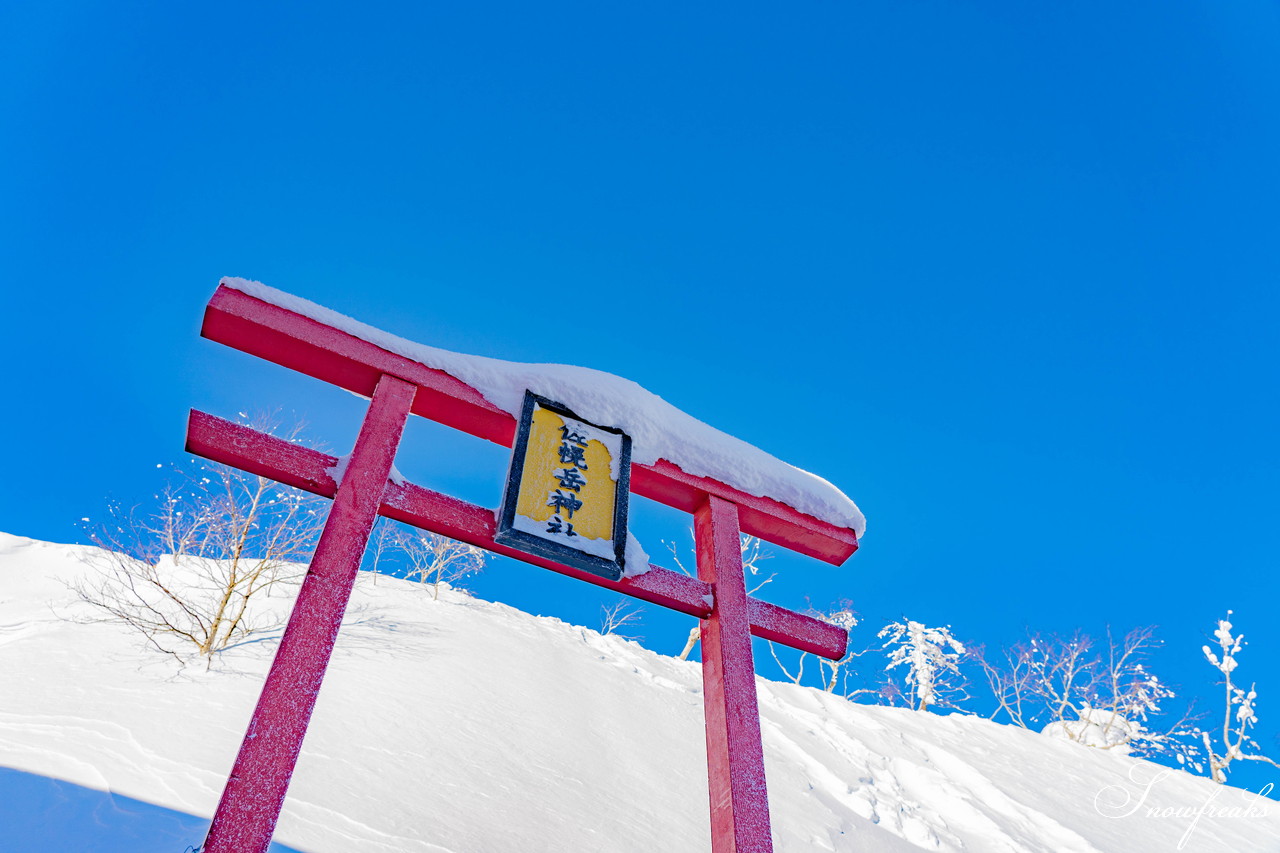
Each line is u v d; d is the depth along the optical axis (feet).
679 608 13.84
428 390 13.52
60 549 47.24
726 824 11.16
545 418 14.25
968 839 38.37
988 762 52.39
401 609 44.39
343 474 11.81
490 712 32.19
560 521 12.99
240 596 39.65
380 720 28.09
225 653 32.81
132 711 25.34
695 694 47.47
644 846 24.58
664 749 35.60
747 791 11.44
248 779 8.31
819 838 30.94
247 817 8.08
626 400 15.19
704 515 15.66
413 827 20.71
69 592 39.75
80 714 24.36
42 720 23.40
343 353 13.14
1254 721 72.13
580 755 31.04
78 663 29.27
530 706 34.65
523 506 12.84
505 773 26.66
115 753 22.00
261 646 34.09
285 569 42.47
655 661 54.24
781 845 29.14
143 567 39.68
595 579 13.06
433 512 12.16
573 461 13.91
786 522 16.16
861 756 46.19
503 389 14.25
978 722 63.72
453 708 31.27
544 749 30.35
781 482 16.38
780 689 57.62
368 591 46.42
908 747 50.96
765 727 45.75
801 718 50.88
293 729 8.84
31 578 42.47
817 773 40.40
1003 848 37.99
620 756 32.68
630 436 14.82
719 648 13.24
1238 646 76.33
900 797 41.34
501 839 21.66
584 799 26.76
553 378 14.70
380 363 13.39
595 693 40.32
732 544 14.94
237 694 28.40
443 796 23.35
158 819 18.69
